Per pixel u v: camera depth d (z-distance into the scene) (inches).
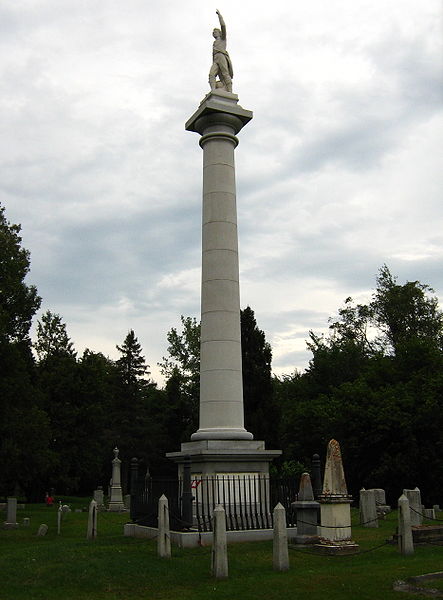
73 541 772.6
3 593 485.7
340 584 484.7
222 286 845.2
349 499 644.1
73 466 2447.1
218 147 891.4
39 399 1674.5
